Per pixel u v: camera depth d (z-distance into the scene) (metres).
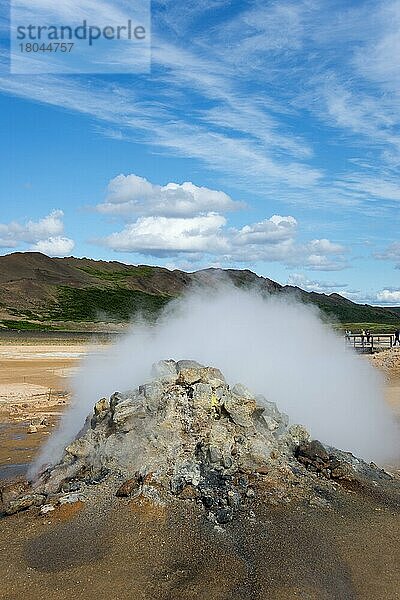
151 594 8.48
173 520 10.51
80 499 11.23
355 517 11.05
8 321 85.56
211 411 13.08
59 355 40.97
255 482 11.86
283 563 9.34
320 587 8.70
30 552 9.67
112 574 8.99
